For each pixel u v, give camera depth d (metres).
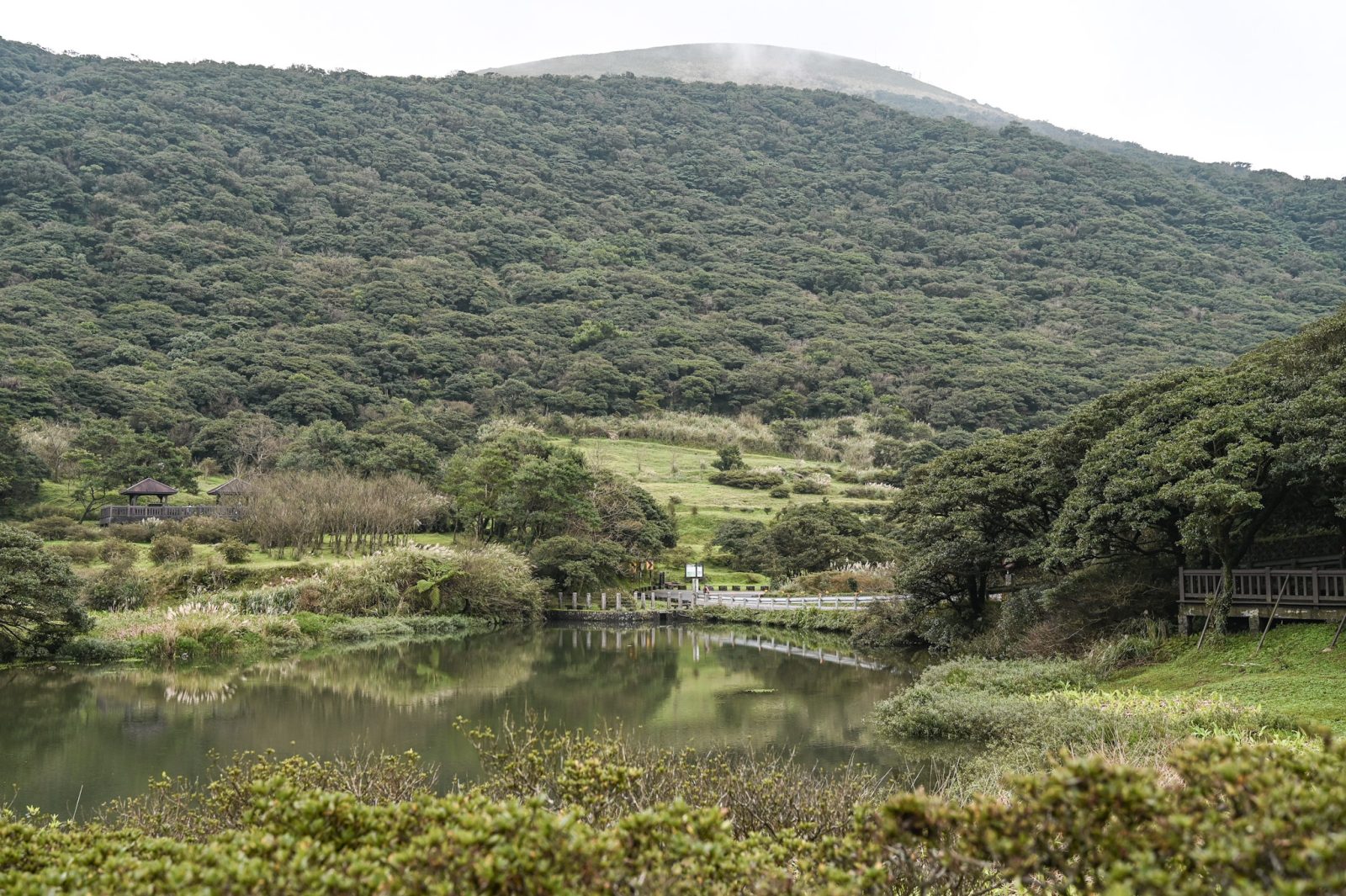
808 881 4.98
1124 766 4.07
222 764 15.66
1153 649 21.22
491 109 184.50
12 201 115.38
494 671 27.88
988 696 17.45
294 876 4.18
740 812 8.04
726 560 59.12
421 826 4.94
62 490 58.75
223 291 105.88
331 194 142.25
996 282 139.25
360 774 9.05
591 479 55.47
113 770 15.43
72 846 5.76
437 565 43.12
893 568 44.59
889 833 4.36
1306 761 4.24
